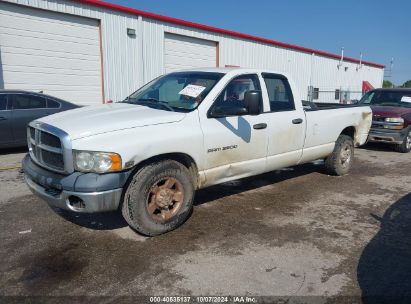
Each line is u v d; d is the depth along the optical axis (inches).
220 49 658.8
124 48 519.2
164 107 173.9
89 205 137.8
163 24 561.3
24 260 138.5
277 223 179.2
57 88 471.2
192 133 164.2
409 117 386.0
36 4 431.5
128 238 158.4
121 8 503.8
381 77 1342.3
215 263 138.9
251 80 199.0
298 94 224.8
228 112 179.3
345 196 225.3
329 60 995.3
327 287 124.6
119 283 124.6
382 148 424.5
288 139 214.1
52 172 149.6
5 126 323.9
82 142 138.9
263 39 742.5
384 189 242.8
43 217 179.8
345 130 275.9
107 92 510.3
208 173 175.5
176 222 165.2
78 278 127.1
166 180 160.6
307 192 231.5
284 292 121.3
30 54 442.9
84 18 479.8
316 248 153.3
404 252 151.2
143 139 148.1
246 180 255.3
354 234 168.4
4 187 228.1
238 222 179.3
